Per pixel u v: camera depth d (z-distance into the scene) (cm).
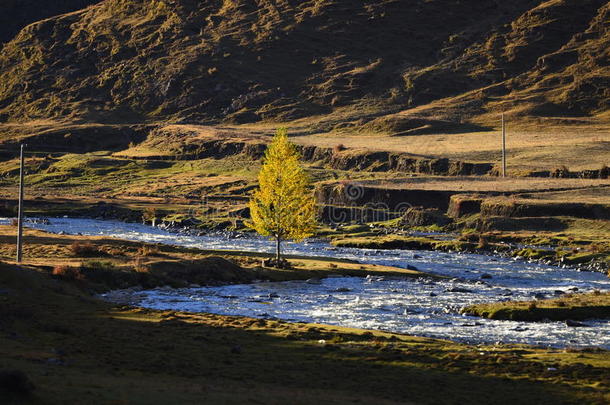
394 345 5569
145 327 5766
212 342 5341
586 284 10450
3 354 4116
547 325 6988
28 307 6097
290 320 6938
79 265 8781
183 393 3581
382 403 3794
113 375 4009
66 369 3959
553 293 9206
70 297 6994
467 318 7338
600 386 4494
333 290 9206
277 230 11056
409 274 11031
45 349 4538
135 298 7962
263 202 11050
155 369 4353
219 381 4159
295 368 4678
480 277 11250
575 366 5016
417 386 4362
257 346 5306
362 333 6028
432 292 9094
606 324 7050
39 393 3111
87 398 3183
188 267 9650
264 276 10094
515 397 4206
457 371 4797
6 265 7188
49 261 9194
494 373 4775
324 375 4531
